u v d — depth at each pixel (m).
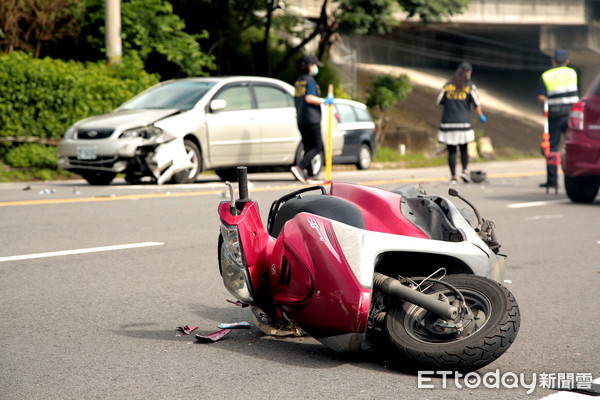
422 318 6.10
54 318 7.73
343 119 29.59
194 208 15.35
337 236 6.19
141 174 19.81
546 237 13.28
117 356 6.56
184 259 10.66
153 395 5.62
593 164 17.11
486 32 91.50
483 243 6.55
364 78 71.06
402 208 6.48
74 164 19.55
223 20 40.12
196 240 12.07
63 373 6.09
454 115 22.67
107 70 26.22
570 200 18.50
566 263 11.09
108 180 20.23
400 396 5.62
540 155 62.97
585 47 79.69
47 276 9.49
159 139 19.38
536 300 8.91
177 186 19.23
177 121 19.77
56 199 16.31
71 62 25.12
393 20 40.94
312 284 6.19
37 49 29.48
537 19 76.62
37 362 6.36
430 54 91.50
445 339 5.98
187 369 6.22
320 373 6.12
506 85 90.06
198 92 20.97
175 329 7.44
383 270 6.62
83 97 23.48
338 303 6.05
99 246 11.38
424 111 65.12
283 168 28.64
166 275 9.72
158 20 32.06
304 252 6.26
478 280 6.10
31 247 11.20
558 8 77.38
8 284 9.06
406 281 6.21
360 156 30.25
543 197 19.09
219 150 20.62
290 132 22.17
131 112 20.30
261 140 21.52
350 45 83.62
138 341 7.02
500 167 37.28
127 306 8.24
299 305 6.27
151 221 13.74
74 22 30.19
